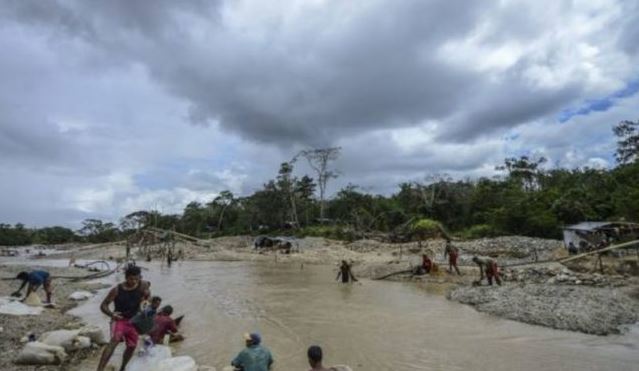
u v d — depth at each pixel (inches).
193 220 4906.5
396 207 3553.2
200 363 464.8
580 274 1050.1
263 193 4185.5
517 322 663.1
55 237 5876.0
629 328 614.5
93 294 1004.6
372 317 716.0
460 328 628.4
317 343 550.9
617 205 2177.7
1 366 416.8
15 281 1143.0
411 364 460.8
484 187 3341.5
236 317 722.8
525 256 1787.6
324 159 4092.0
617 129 3169.3
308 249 2716.5
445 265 1453.0
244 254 2630.4
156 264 2134.6
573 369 438.0
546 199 2501.2
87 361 444.5
